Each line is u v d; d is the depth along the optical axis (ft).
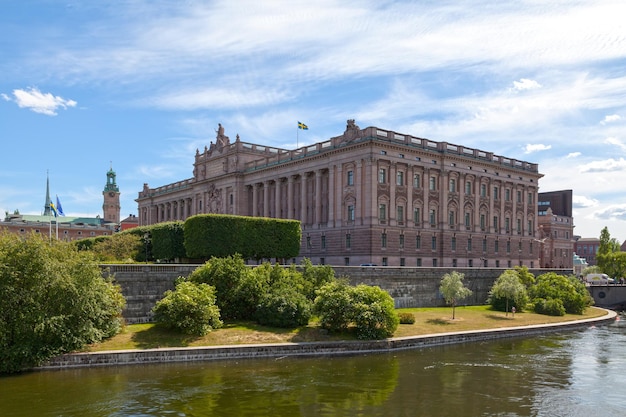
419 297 240.94
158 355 142.82
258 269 189.37
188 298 156.97
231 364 141.69
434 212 335.06
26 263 135.33
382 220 305.32
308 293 190.80
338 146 320.91
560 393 117.70
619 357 158.20
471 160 352.28
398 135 316.81
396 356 156.76
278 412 101.81
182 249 276.00
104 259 244.42
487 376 132.57
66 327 137.49
